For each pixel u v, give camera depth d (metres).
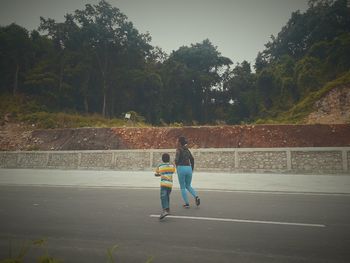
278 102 42.59
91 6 40.16
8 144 25.48
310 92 38.19
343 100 30.25
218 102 52.56
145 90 43.19
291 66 44.19
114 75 40.75
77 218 6.83
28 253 4.68
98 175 15.91
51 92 37.59
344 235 5.30
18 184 12.91
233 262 4.13
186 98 49.66
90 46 40.41
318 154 15.38
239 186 11.34
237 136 21.52
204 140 21.83
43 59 42.16
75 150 21.66
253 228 5.79
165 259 4.28
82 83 39.81
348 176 14.15
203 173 16.33
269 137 20.81
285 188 10.73
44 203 8.70
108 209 7.75
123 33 40.97
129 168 18.84
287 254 4.40
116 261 4.25
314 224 6.02
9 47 39.03
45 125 29.27
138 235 5.46
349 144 18.83
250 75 51.72
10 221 6.63
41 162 20.92
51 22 42.59
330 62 39.91
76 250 4.75
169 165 6.82
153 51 50.72
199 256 4.38
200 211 7.29
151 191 10.60
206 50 52.12
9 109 33.69
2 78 39.72
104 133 24.61
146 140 23.00
